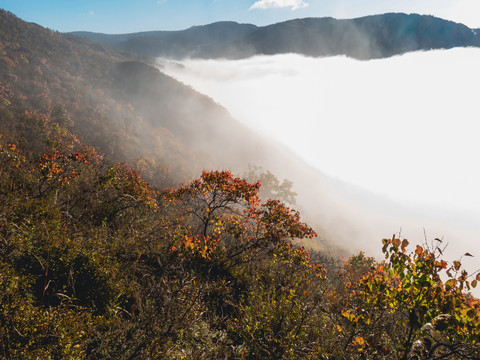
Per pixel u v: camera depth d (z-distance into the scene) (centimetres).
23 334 240
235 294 590
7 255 361
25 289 301
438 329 282
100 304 376
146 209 954
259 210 827
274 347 398
